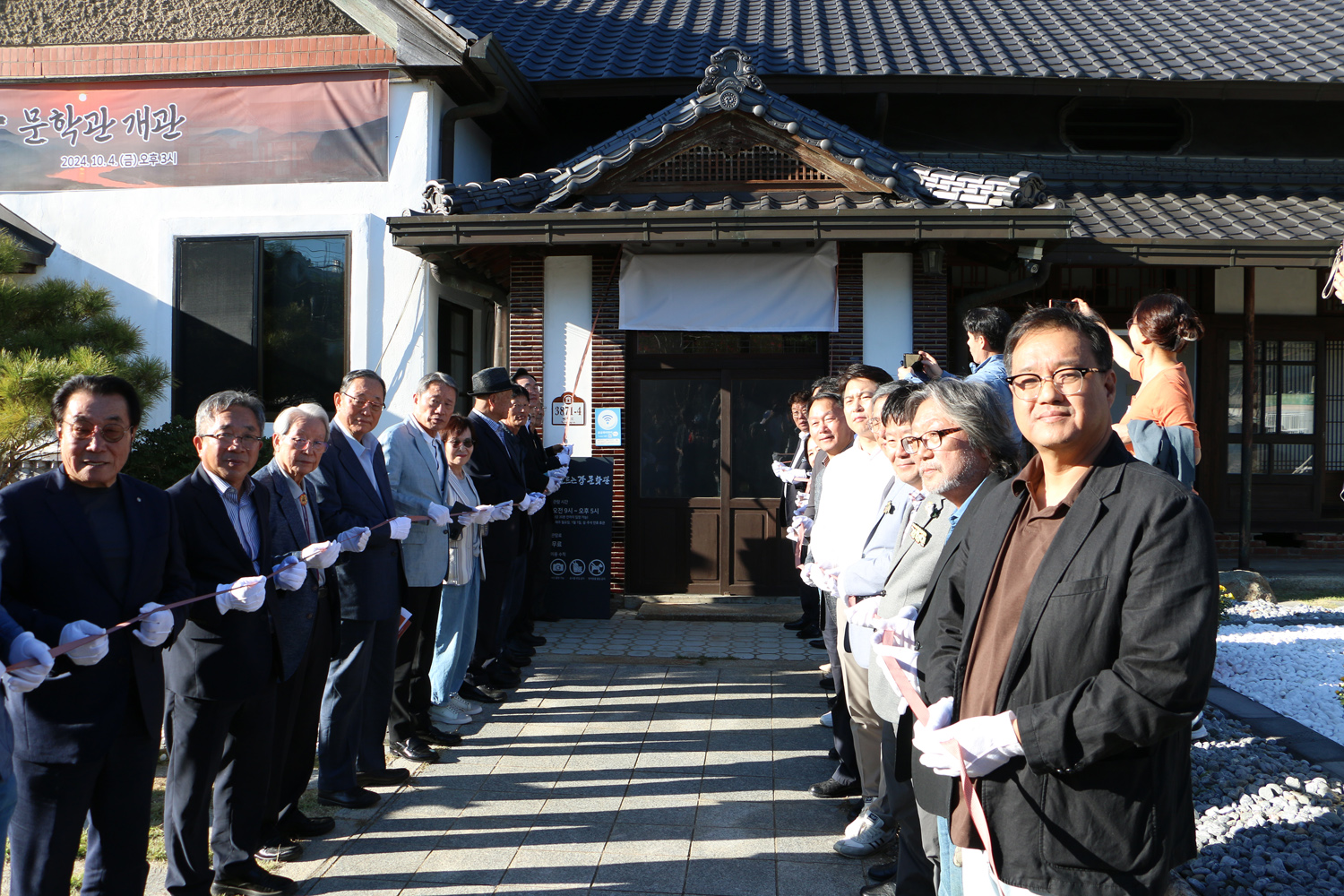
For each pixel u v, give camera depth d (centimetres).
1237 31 1255
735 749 554
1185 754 222
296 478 429
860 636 362
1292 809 427
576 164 945
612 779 509
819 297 922
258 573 379
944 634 258
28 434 620
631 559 963
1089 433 225
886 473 396
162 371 740
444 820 457
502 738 573
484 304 1157
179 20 995
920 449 307
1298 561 1164
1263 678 662
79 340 714
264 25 988
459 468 593
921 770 265
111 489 332
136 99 1005
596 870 405
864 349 929
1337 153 1172
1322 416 1209
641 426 965
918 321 920
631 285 930
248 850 383
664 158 913
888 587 334
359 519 467
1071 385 223
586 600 905
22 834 307
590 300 946
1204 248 928
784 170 908
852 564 374
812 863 412
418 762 531
